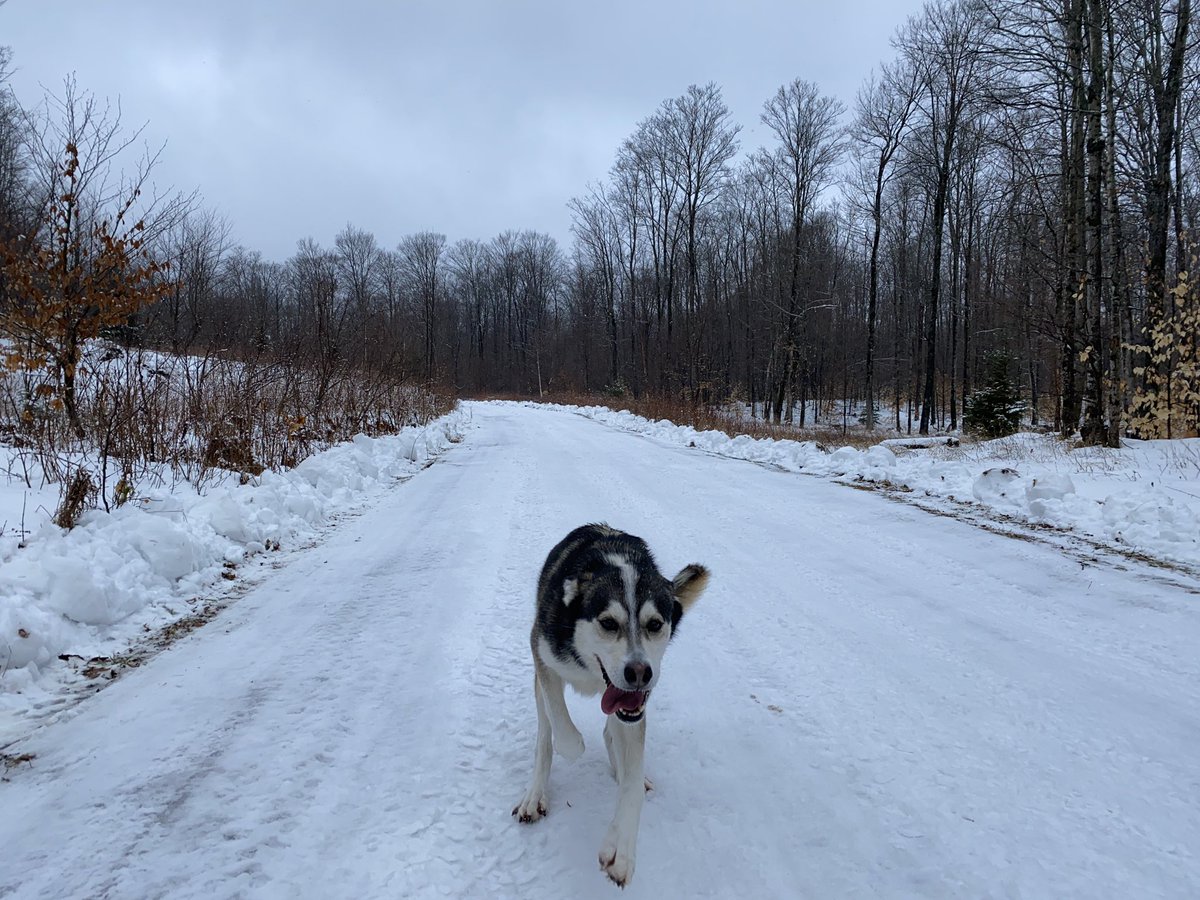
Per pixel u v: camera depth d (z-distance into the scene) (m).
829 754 3.71
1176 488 9.19
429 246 76.94
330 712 4.07
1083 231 15.22
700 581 3.74
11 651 4.21
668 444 18.95
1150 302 14.31
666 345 42.94
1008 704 4.20
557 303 80.19
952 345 36.19
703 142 42.59
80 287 8.54
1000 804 3.26
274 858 2.86
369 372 17.47
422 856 2.91
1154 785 3.39
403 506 10.02
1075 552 7.19
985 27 17.05
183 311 11.46
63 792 3.24
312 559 7.23
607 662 3.00
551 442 19.59
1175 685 4.39
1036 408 33.81
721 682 4.57
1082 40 14.65
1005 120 16.52
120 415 8.67
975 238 34.75
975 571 6.70
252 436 10.79
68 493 6.32
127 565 5.58
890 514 9.15
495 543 7.87
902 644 5.09
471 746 3.78
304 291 19.38
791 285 38.62
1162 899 2.66
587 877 2.83
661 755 3.75
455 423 24.66
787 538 8.06
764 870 2.87
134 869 2.77
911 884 2.78
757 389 52.91
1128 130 17.58
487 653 4.95
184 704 4.12
